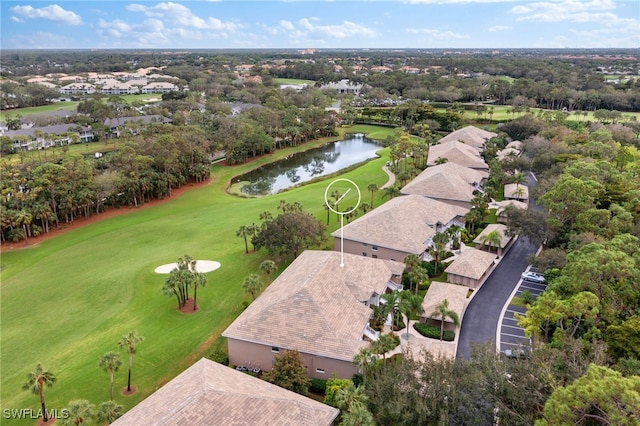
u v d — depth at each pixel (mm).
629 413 27719
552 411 29891
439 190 93125
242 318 50531
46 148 159250
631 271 48656
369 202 103625
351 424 32906
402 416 34938
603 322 48844
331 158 162875
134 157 108500
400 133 173000
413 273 60125
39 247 85875
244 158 151250
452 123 183875
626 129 135875
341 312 50406
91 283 69750
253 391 36812
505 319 56906
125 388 47500
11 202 89750
